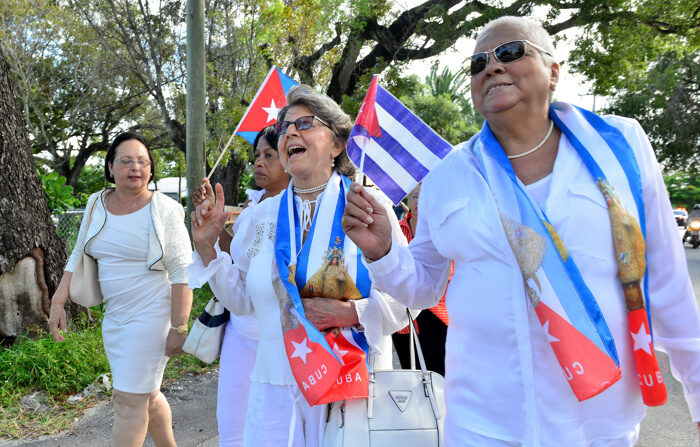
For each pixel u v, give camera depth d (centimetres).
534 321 151
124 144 307
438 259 194
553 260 145
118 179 304
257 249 239
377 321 217
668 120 2525
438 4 1280
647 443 384
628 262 146
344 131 241
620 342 149
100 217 306
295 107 237
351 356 207
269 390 227
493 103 160
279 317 227
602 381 138
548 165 163
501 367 154
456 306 165
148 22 1348
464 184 164
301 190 240
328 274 219
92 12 1535
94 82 1988
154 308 302
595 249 148
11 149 521
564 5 1334
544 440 149
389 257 182
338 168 245
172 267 305
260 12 1164
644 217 151
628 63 1529
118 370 299
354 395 200
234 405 267
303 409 217
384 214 183
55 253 548
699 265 1434
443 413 201
